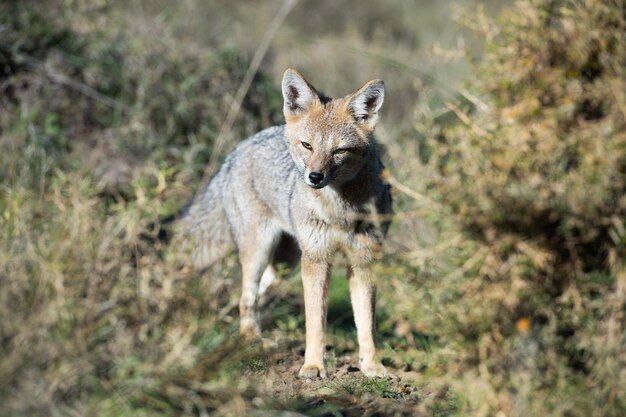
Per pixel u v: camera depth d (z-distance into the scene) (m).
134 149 15.77
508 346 7.67
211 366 7.80
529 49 8.71
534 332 7.70
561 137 7.96
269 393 8.21
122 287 7.93
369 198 10.69
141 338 7.57
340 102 11.02
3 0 16.94
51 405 6.89
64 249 7.84
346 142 10.58
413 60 23.44
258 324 11.55
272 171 11.92
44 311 7.31
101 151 15.46
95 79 16.80
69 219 8.25
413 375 9.91
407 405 8.76
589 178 7.53
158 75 17.02
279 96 18.16
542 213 7.70
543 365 7.62
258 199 12.32
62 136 15.44
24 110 15.05
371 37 27.44
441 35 26.67
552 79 8.36
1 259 7.83
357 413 8.59
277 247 12.73
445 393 8.47
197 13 23.20
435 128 8.62
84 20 17.69
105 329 7.55
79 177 9.97
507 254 7.84
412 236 9.48
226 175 13.02
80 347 7.27
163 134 16.50
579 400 7.30
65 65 16.73
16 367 6.95
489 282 7.92
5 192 12.05
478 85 9.03
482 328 7.82
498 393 7.61
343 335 12.38
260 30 25.14
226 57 17.97
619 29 8.30
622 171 7.65
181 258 8.56
